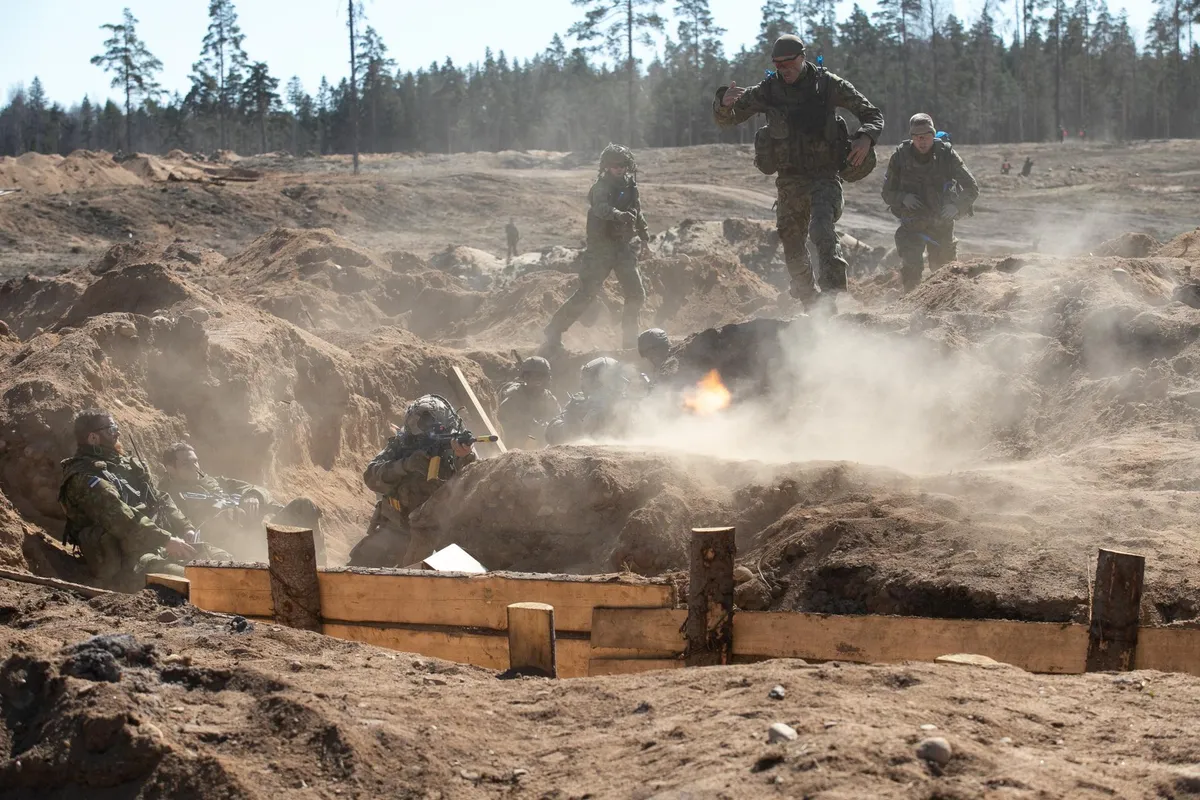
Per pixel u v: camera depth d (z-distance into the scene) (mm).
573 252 23750
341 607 6055
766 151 12023
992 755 3410
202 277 22422
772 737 3555
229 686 4281
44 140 130125
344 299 20609
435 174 59094
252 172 60875
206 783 3523
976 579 5891
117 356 10734
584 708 4219
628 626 5461
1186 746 3514
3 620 5777
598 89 97062
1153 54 104000
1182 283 11070
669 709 4062
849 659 5223
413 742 3789
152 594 5910
